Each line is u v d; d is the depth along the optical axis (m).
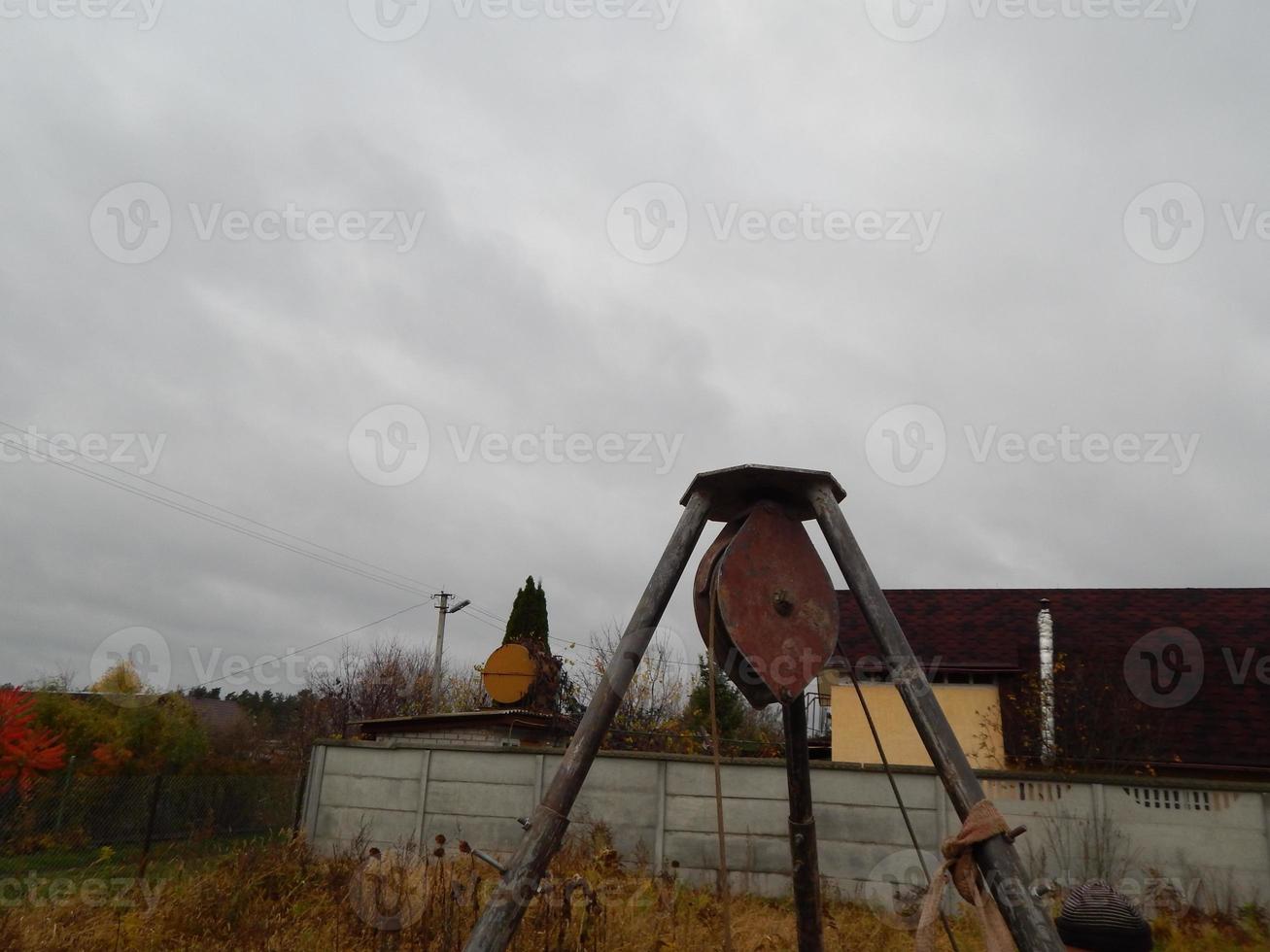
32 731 10.27
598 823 9.78
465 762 10.70
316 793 11.01
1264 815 8.55
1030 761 12.26
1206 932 7.79
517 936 5.26
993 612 15.33
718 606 3.14
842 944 6.41
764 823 9.45
